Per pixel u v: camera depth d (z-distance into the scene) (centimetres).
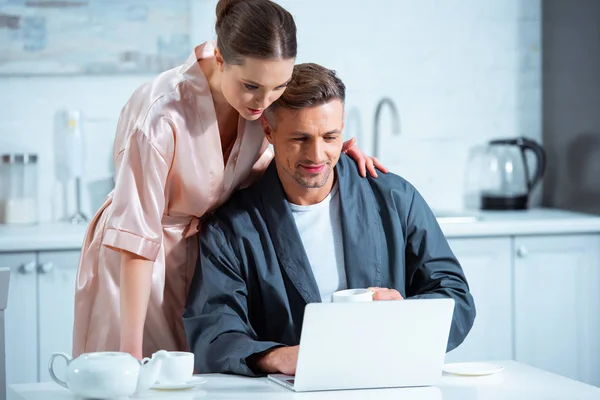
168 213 259
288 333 246
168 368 202
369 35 448
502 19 464
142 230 232
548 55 464
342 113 237
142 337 242
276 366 216
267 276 246
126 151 237
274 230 248
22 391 203
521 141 448
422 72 456
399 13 450
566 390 202
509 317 407
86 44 417
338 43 444
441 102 459
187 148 244
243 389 204
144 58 422
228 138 257
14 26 410
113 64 420
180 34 425
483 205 456
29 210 412
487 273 403
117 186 236
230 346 224
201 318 237
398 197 258
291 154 236
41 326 366
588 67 432
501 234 401
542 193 473
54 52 414
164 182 240
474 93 463
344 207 252
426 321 203
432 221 262
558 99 457
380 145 453
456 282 252
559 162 458
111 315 257
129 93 425
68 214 423
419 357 205
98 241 261
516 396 197
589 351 418
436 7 455
